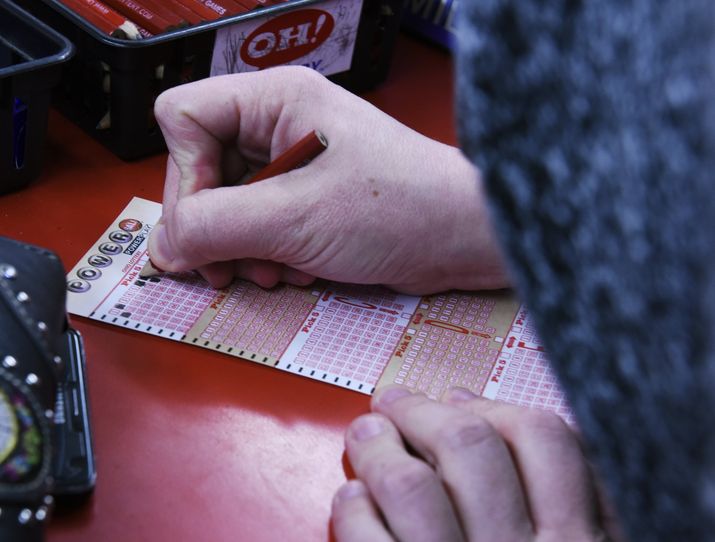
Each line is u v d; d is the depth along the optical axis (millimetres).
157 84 807
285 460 567
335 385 623
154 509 527
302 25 862
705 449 223
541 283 256
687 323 221
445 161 673
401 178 655
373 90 976
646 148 218
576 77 230
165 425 582
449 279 695
